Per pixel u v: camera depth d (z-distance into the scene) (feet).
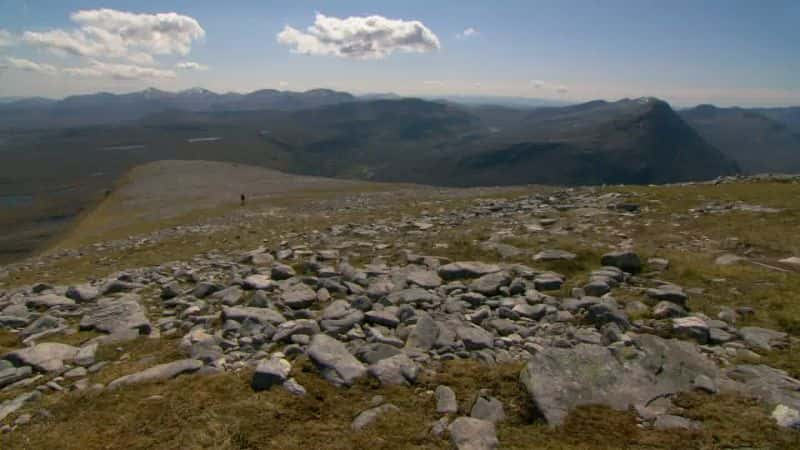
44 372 33.65
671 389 27.27
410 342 35.04
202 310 45.37
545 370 27.94
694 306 42.19
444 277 53.26
